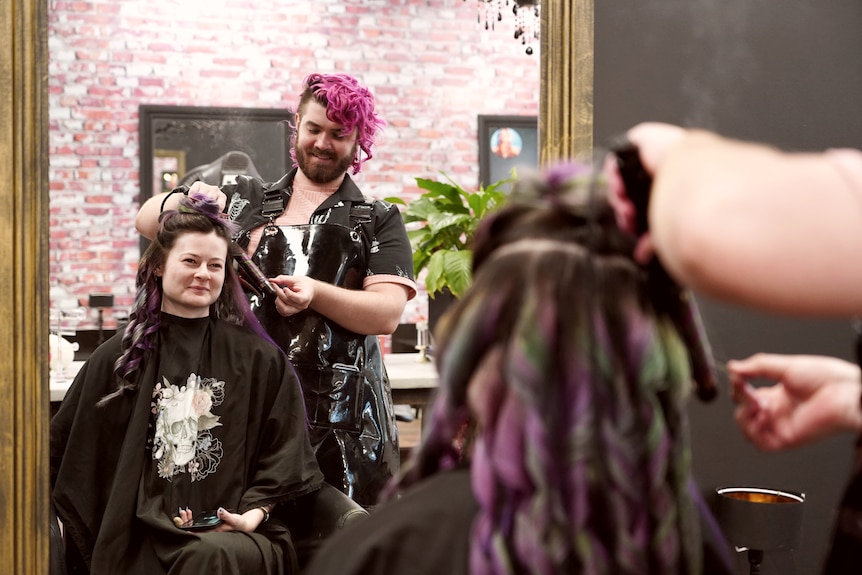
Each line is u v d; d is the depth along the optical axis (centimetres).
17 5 170
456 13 219
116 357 187
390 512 67
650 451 60
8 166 171
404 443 211
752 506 192
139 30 206
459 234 212
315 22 219
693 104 200
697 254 51
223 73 212
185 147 210
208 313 191
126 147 205
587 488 58
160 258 186
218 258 188
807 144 205
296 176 212
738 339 206
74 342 192
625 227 65
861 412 77
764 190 50
